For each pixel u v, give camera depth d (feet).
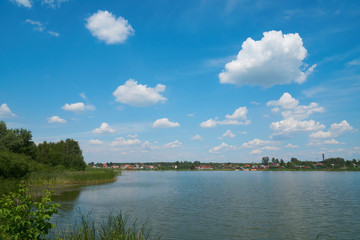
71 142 409.49
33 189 132.26
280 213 97.86
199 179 409.90
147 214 91.71
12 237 32.94
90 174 244.22
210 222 80.02
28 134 270.05
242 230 70.33
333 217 90.43
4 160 143.13
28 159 220.43
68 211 89.81
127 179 351.67
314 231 70.23
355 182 317.42
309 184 280.10
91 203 111.65
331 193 179.52
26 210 37.76
